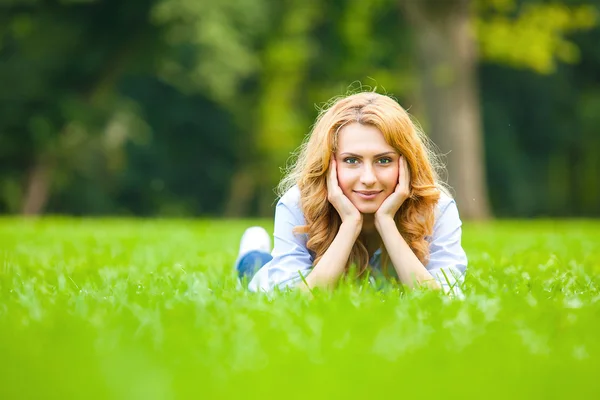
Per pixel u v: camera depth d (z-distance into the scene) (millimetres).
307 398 2012
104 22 28719
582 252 7648
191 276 4996
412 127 4500
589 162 41312
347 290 3904
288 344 2709
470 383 2184
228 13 30297
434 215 4641
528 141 41312
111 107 30250
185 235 10992
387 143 4375
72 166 31156
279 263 4582
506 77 38219
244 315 3230
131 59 30406
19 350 2637
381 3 29500
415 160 4457
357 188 4383
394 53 31609
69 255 7426
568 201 42188
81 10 28078
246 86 37281
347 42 32281
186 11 28438
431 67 20812
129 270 5828
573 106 39531
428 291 3920
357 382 2174
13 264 6109
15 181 30000
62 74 29344
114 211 35281
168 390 2070
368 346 2705
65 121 29328
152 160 38375
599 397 2102
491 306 3484
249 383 2145
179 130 38781
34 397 2057
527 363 2455
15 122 28938
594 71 38344
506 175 40781
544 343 2781
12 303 3648
